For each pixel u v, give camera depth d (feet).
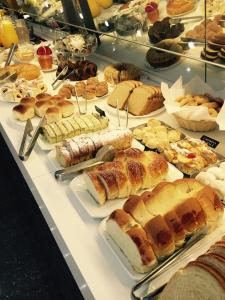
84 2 6.33
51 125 4.35
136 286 2.42
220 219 2.86
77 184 3.51
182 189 2.98
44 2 8.16
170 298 2.18
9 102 5.66
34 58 7.74
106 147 3.77
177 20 4.62
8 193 7.54
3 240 6.44
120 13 5.63
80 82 5.62
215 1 4.07
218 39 4.16
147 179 3.32
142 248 2.50
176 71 5.39
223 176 3.24
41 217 5.40
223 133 4.16
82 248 2.89
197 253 2.65
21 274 5.75
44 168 3.93
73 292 4.42
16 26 8.79
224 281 1.94
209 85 4.91
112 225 2.79
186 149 3.73
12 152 4.67
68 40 6.81
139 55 6.04
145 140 4.10
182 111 4.13
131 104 4.85
